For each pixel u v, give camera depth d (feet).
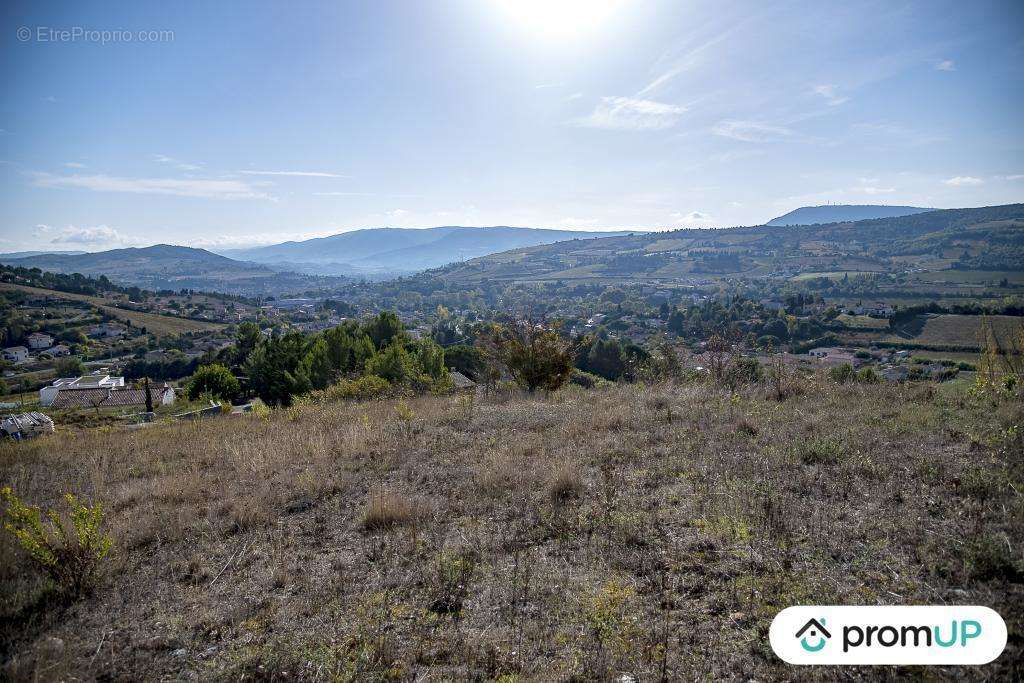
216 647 10.69
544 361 43.91
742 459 19.70
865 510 14.62
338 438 27.84
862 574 11.55
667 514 15.35
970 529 12.92
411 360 97.09
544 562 13.07
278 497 19.57
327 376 106.73
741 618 10.37
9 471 26.48
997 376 30.14
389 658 9.82
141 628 11.54
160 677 9.86
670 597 11.21
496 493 18.17
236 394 139.03
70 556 13.28
